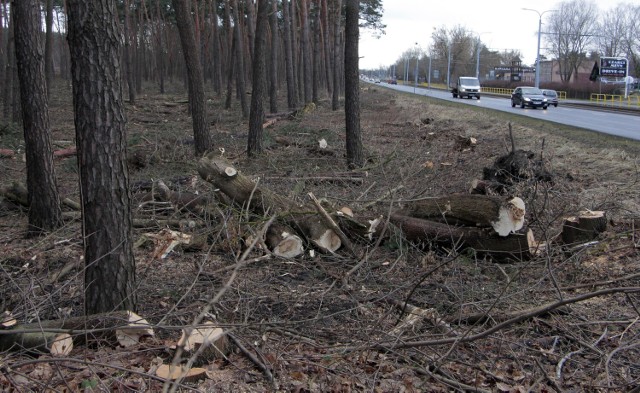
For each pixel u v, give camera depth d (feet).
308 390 13.16
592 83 203.00
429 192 31.22
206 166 23.81
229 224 22.50
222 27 159.84
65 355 13.88
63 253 22.53
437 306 17.76
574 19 250.16
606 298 18.92
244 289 18.83
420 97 149.69
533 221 22.95
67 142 54.03
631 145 50.34
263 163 41.55
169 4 145.18
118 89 14.65
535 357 14.92
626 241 23.76
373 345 14.65
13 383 12.34
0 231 26.78
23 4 24.84
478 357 15.02
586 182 35.55
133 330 14.64
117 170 14.82
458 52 309.01
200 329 14.34
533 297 18.62
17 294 17.88
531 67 304.91
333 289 19.30
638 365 14.67
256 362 14.02
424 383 13.65
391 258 22.12
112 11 14.32
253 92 44.62
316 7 137.08
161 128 67.72
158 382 12.93
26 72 24.90
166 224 25.13
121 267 15.05
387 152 48.16
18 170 42.39
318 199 25.32
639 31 236.22
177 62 194.70
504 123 71.82
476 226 21.68
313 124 67.77
